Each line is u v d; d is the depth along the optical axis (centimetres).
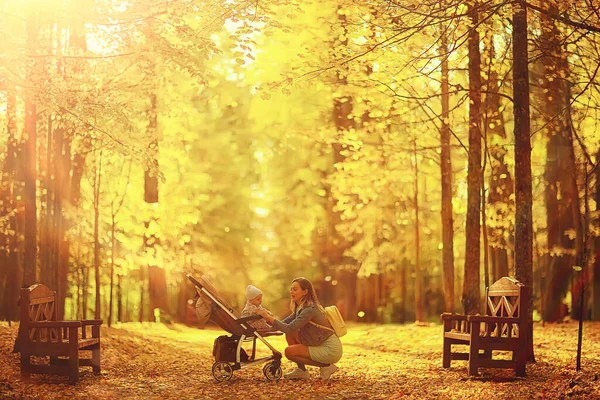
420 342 1562
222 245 3053
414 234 2509
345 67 1196
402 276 2828
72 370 948
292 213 3209
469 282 1452
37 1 1164
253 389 925
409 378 1016
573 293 1991
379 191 2195
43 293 1024
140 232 1934
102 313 2939
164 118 1909
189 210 2292
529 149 1152
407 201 2372
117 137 1288
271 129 2625
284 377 1010
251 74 2347
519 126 1152
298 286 1003
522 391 873
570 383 861
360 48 1169
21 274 1872
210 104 2859
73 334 952
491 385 928
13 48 1134
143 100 1554
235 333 995
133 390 916
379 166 2105
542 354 1241
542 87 1477
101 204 1888
